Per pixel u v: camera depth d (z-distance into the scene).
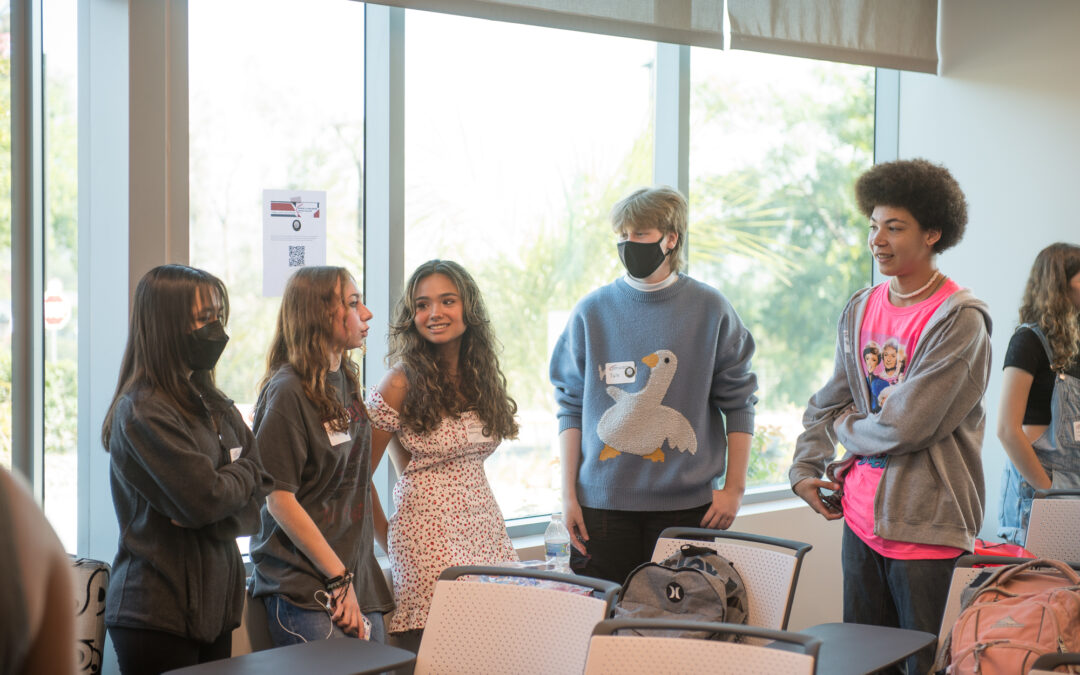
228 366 2.85
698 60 3.79
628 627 1.70
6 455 2.57
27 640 0.68
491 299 3.35
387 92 3.07
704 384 2.85
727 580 2.34
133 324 2.10
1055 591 1.99
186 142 2.71
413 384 2.61
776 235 4.09
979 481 2.58
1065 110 3.83
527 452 3.46
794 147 4.14
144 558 2.06
